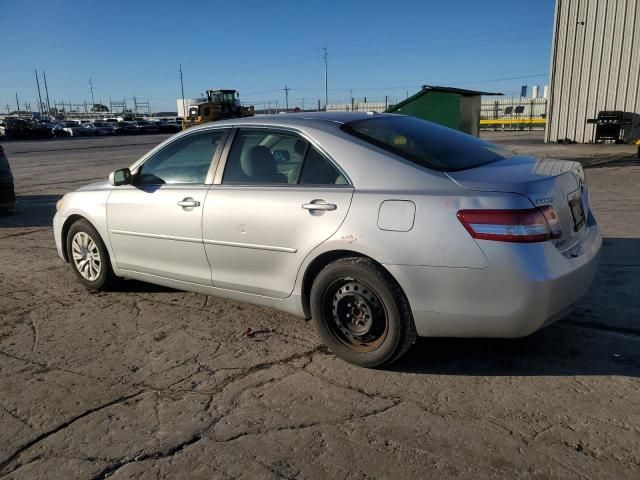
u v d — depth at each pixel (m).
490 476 2.58
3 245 7.59
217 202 4.17
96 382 3.61
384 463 2.71
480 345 3.94
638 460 2.65
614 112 19.00
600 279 5.13
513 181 3.23
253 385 3.51
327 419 3.10
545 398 3.22
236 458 2.79
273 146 4.06
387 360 3.54
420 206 3.29
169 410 3.25
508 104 50.97
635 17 19.62
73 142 42.38
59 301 5.18
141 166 4.88
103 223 5.04
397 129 4.01
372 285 3.46
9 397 3.45
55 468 2.76
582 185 3.86
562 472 2.59
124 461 2.80
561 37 21.41
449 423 3.02
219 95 43.91
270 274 3.97
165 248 4.59
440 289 3.26
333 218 3.57
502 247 3.09
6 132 49.41
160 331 4.41
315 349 3.99
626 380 3.38
